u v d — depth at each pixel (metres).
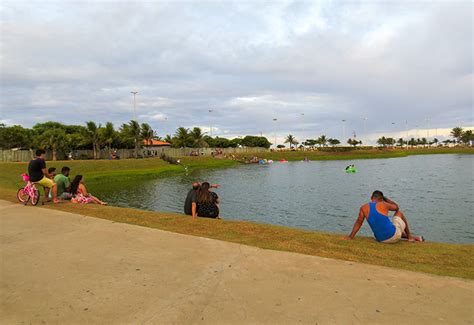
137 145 74.75
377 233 6.89
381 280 4.56
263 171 58.00
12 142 64.44
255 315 3.63
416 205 21.58
